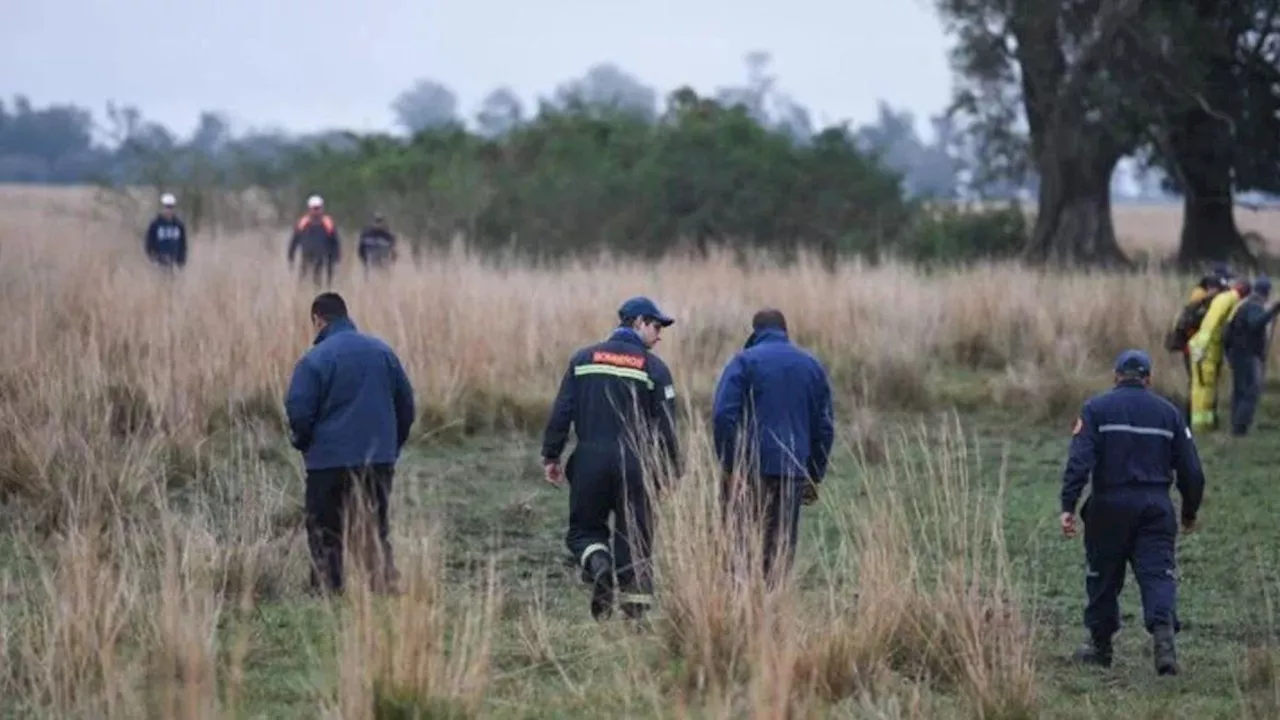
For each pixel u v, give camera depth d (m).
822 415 24.61
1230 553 30.78
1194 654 24.03
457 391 39.31
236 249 70.62
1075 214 99.00
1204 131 100.56
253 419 34.81
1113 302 52.38
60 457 29.27
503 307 44.84
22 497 28.59
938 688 20.39
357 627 17.80
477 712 17.81
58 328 38.97
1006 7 96.44
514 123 108.00
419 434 37.72
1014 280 55.94
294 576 24.41
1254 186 102.19
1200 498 23.56
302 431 24.80
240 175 100.06
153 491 28.09
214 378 36.38
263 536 24.72
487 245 88.19
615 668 19.66
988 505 32.38
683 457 24.70
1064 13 94.94
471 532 30.59
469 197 89.94
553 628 22.02
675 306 48.81
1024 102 99.12
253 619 21.67
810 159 95.44
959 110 100.19
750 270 61.75
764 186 91.69
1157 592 22.91
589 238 89.00
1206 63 97.25
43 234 66.62
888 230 95.00
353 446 24.77
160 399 32.84
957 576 21.14
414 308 43.16
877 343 47.19
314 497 24.92
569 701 18.88
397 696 17.39
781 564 21.16
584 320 45.50
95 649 18.20
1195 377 43.75
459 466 35.84
